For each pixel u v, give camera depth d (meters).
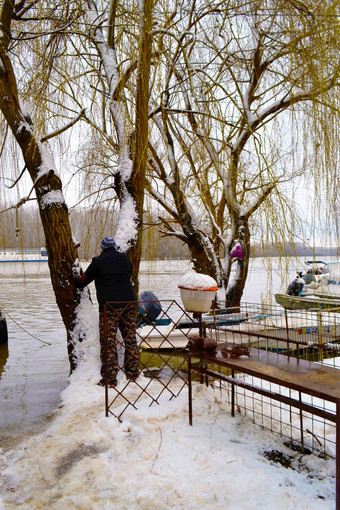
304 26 5.04
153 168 7.65
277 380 2.37
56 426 3.23
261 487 2.27
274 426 3.18
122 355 4.68
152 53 5.21
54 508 2.16
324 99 5.05
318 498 2.20
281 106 6.31
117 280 4.23
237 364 2.79
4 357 7.70
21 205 5.84
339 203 5.13
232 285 8.12
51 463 2.64
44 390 5.42
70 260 4.79
